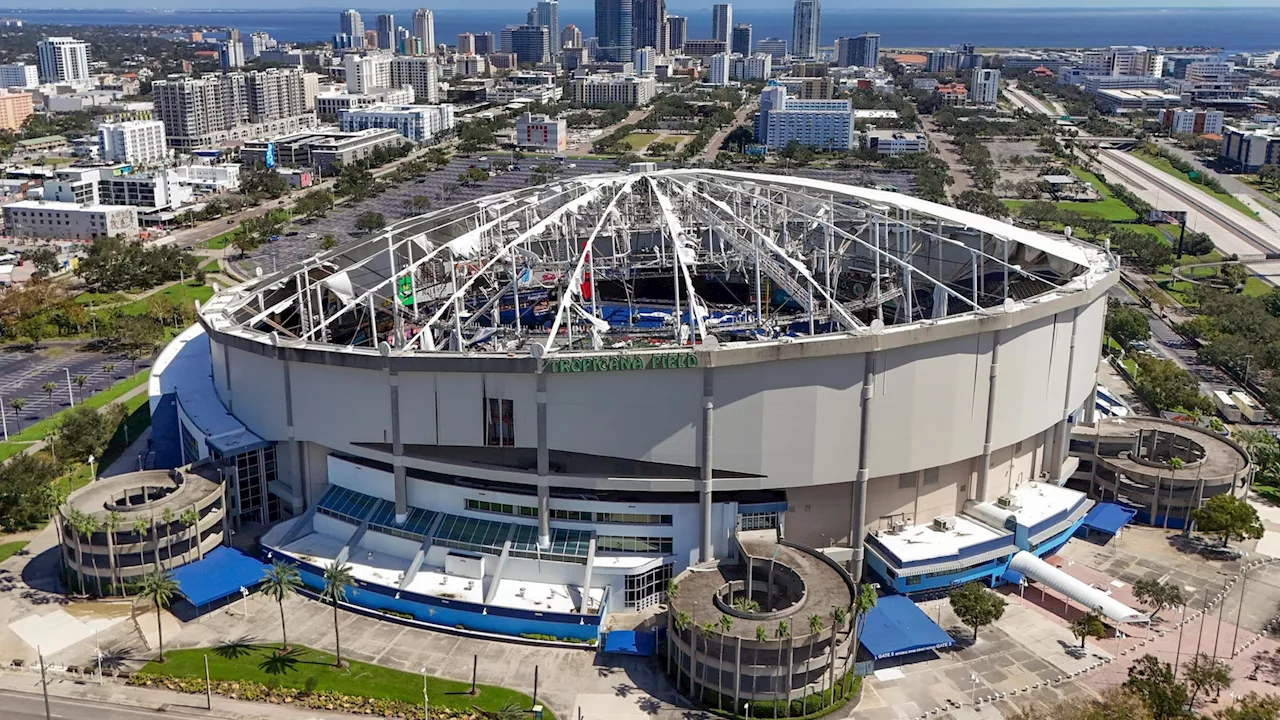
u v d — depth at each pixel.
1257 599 156.62
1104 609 143.75
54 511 165.62
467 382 150.25
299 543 163.00
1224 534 171.88
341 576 139.88
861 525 156.12
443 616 146.75
